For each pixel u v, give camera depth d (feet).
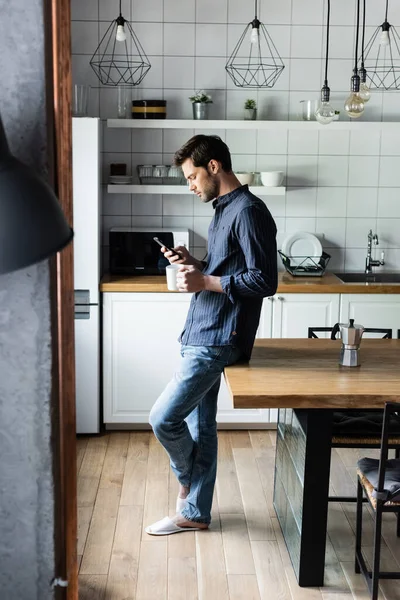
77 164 14.42
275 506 11.87
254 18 16.17
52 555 5.02
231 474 13.34
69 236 3.87
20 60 4.56
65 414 5.06
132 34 16.14
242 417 15.35
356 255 17.07
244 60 16.29
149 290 14.82
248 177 16.05
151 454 14.28
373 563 9.62
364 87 12.91
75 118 14.29
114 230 15.67
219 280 10.07
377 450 14.64
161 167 15.90
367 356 11.10
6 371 4.81
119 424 15.42
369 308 15.12
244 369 10.27
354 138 16.69
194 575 9.98
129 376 15.14
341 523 11.55
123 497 12.36
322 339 12.17
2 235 3.64
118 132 16.46
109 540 10.90
